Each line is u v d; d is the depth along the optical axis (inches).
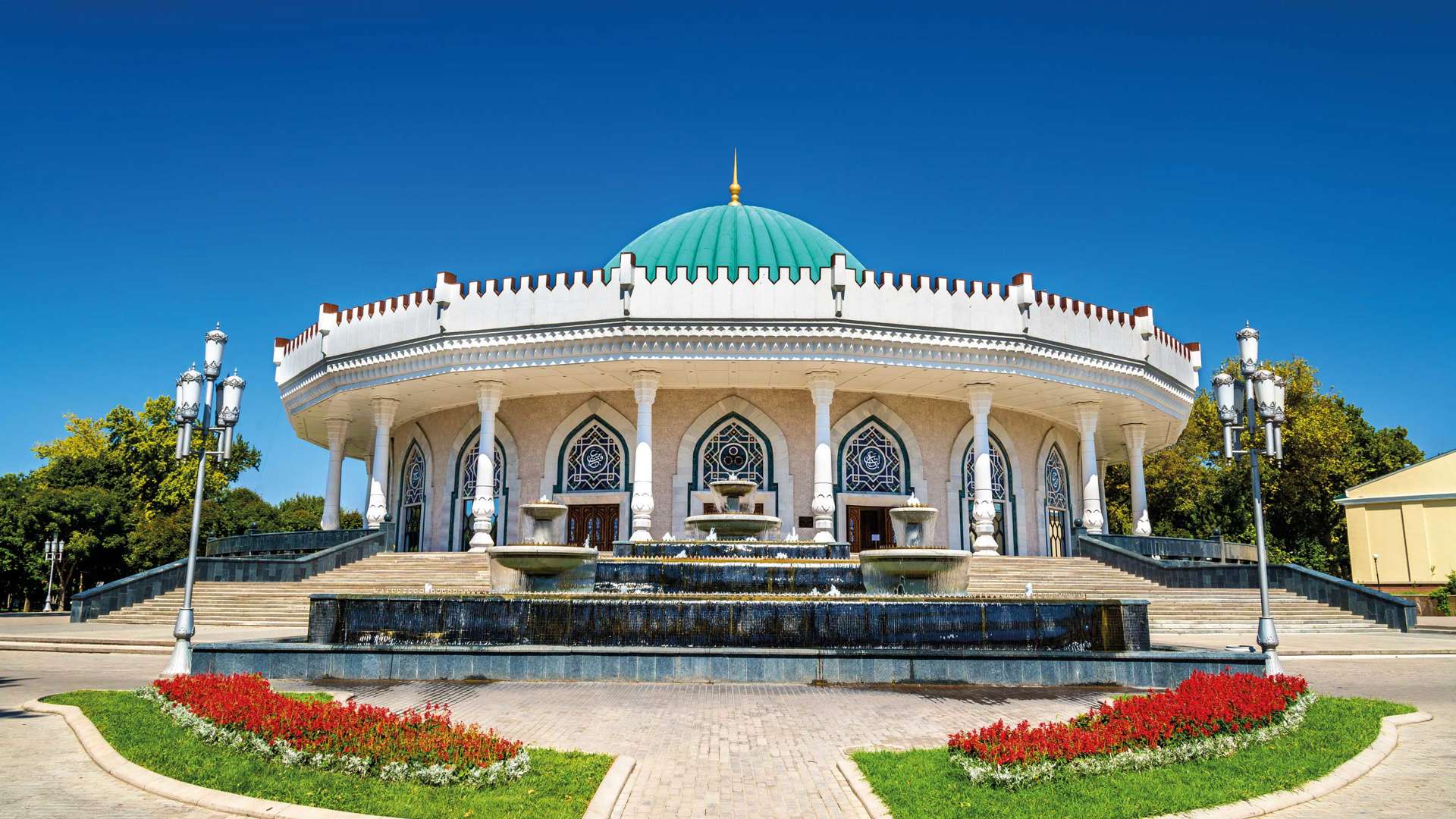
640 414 953.5
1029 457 1191.6
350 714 300.5
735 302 932.6
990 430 1158.3
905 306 948.6
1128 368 1060.5
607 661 469.1
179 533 1822.1
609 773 278.4
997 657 466.6
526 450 1113.4
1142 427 1232.2
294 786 259.1
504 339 944.3
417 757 270.5
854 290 939.3
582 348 933.2
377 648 475.8
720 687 450.9
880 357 935.7
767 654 467.8
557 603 507.8
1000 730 289.0
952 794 256.2
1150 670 466.9
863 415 1094.4
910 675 465.7
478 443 1155.3
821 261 1162.6
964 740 286.8
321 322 1115.3
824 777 285.4
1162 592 861.8
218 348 538.0
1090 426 1106.1
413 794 252.1
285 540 1104.8
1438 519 1321.4
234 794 252.5
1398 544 1348.4
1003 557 968.9
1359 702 406.6
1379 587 1357.0
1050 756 272.8
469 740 280.7
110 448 2036.2
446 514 1162.0
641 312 928.3
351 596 513.0
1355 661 609.3
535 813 237.5
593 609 507.8
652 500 964.0
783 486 1062.4
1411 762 313.7
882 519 1088.8
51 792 260.1
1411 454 1911.9
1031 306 987.3
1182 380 1189.1
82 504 1776.6
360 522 2689.5
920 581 620.1
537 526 782.5
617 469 1080.2
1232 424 565.9
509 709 390.3
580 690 440.5
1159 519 1887.3
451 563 917.2
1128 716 313.6
